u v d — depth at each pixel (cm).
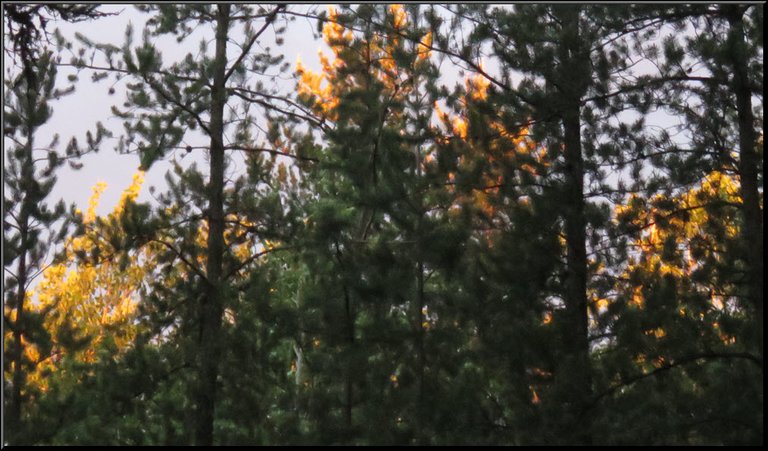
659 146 1337
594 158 1356
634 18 1350
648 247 1371
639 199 1349
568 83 1366
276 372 1355
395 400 1244
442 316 1331
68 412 1320
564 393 1197
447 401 1221
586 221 1316
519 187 1374
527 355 1252
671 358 1223
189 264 1357
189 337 1370
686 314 1302
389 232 1360
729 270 1266
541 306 1320
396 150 1358
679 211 1323
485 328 1312
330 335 1310
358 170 1359
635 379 1210
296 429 1255
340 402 1273
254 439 1267
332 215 1312
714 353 1195
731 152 1334
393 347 1295
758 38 1275
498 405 1270
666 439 1132
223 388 1329
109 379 1326
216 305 1362
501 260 1320
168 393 1345
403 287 1295
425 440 1206
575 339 1278
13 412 1380
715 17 1320
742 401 1119
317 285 1363
